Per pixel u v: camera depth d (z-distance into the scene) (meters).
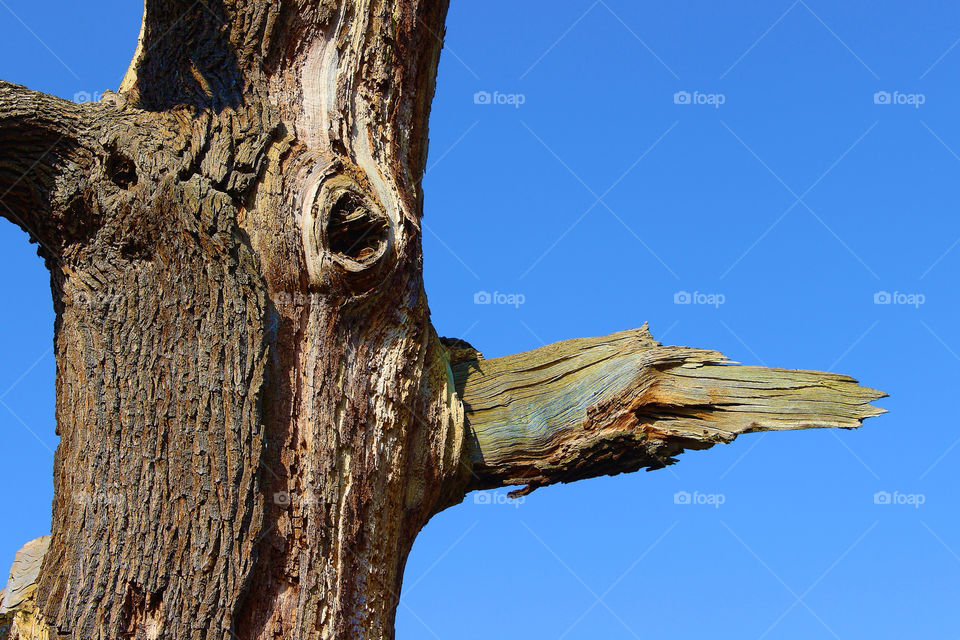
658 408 5.11
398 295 4.51
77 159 4.22
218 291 4.07
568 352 5.25
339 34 4.66
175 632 3.80
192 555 3.86
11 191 4.24
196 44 4.56
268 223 4.25
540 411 5.08
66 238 4.25
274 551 4.06
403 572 4.74
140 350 4.02
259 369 4.07
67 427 4.04
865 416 5.10
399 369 4.49
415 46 4.91
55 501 4.06
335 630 4.14
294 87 4.58
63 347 4.13
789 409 5.09
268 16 4.56
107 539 3.85
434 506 4.91
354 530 4.25
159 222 4.09
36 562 4.53
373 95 4.73
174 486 3.90
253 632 3.98
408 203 4.73
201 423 3.96
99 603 3.79
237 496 3.94
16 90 4.16
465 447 4.94
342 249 4.37
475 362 5.23
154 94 4.65
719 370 5.18
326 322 4.29
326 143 4.53
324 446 4.20
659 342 5.29
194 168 4.24
